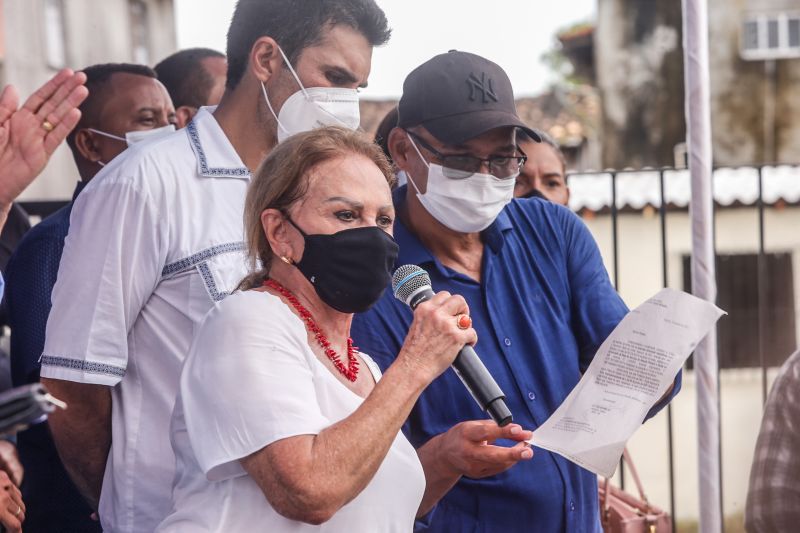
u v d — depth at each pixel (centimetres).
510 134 278
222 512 205
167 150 279
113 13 1245
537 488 273
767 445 268
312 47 291
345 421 200
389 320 273
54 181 980
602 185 1233
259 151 294
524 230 294
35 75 1127
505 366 277
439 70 280
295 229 215
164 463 270
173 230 273
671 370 251
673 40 2402
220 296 271
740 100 2416
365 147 222
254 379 200
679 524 1299
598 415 249
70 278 269
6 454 300
